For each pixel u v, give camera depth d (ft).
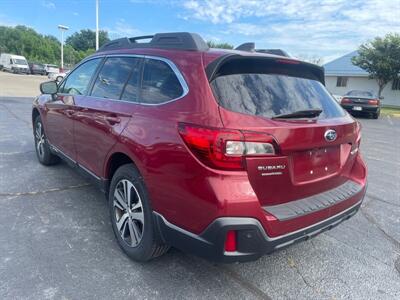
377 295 8.62
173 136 7.54
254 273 9.27
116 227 9.96
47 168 17.13
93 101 11.43
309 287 8.79
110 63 11.55
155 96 8.83
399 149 29.76
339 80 114.52
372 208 14.64
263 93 8.04
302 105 8.57
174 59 8.75
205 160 6.95
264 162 7.11
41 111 16.35
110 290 8.15
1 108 38.93
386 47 94.38
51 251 9.64
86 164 12.01
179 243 7.66
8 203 12.69
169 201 7.70
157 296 8.05
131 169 9.00
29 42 255.91
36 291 7.93
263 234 7.06
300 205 7.95
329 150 8.81
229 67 8.06
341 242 11.37
